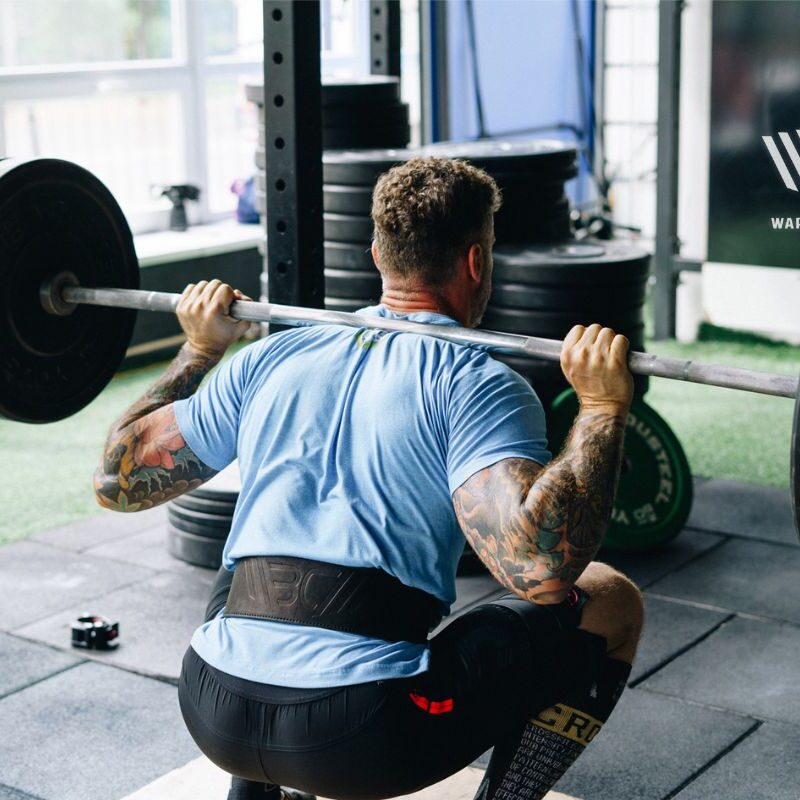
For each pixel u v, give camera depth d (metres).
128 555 3.32
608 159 6.30
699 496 3.78
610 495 1.42
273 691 1.44
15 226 2.06
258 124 3.60
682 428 4.46
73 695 2.54
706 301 5.58
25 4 5.54
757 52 4.74
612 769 2.24
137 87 5.61
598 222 6.05
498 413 1.45
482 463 1.42
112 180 5.71
